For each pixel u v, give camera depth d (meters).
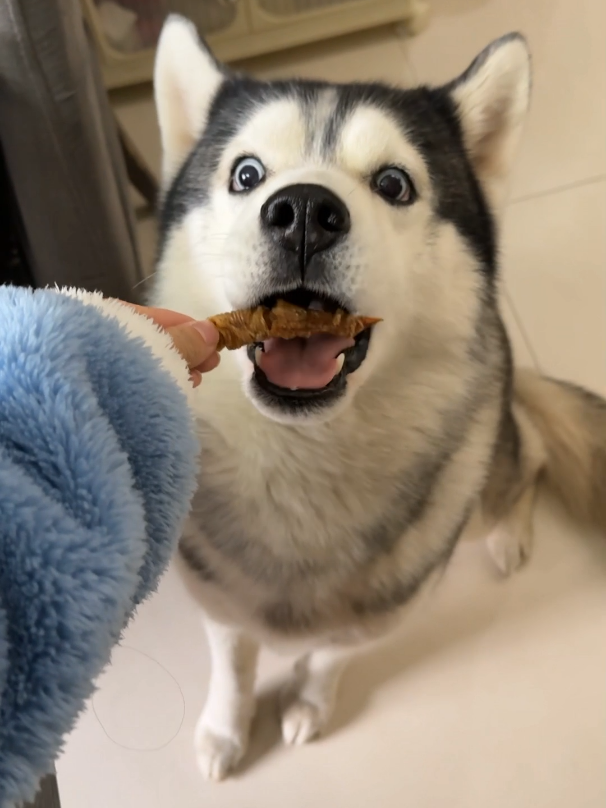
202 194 0.42
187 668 0.64
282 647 0.50
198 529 0.42
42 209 0.57
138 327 0.26
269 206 0.33
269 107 0.39
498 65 0.41
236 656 0.54
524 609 0.69
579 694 0.64
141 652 0.64
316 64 1.02
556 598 0.69
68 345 0.20
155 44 0.94
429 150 0.41
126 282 0.66
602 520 0.71
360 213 0.34
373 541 0.42
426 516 0.43
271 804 0.59
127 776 0.60
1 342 0.20
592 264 0.87
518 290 0.85
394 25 1.04
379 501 0.41
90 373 0.21
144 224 0.87
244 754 0.61
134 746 0.61
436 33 1.04
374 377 0.38
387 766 0.61
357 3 0.99
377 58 1.02
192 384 0.29
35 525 0.18
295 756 0.61
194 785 0.59
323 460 0.39
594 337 0.83
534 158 0.93
